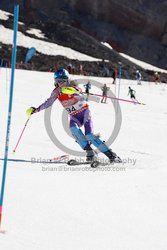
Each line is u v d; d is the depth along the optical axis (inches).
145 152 793.6
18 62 4542.3
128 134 1171.9
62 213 376.8
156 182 518.0
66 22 6978.4
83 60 5290.4
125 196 451.2
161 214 398.0
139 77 3686.0
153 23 7180.1
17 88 2386.8
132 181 519.5
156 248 314.2
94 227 348.8
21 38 5595.5
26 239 308.3
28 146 771.4
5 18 6112.2
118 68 5123.0
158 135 1200.8
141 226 361.4
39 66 4594.0
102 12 7199.8
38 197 419.2
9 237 307.7
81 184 492.7
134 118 1712.6
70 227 343.3
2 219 343.9
